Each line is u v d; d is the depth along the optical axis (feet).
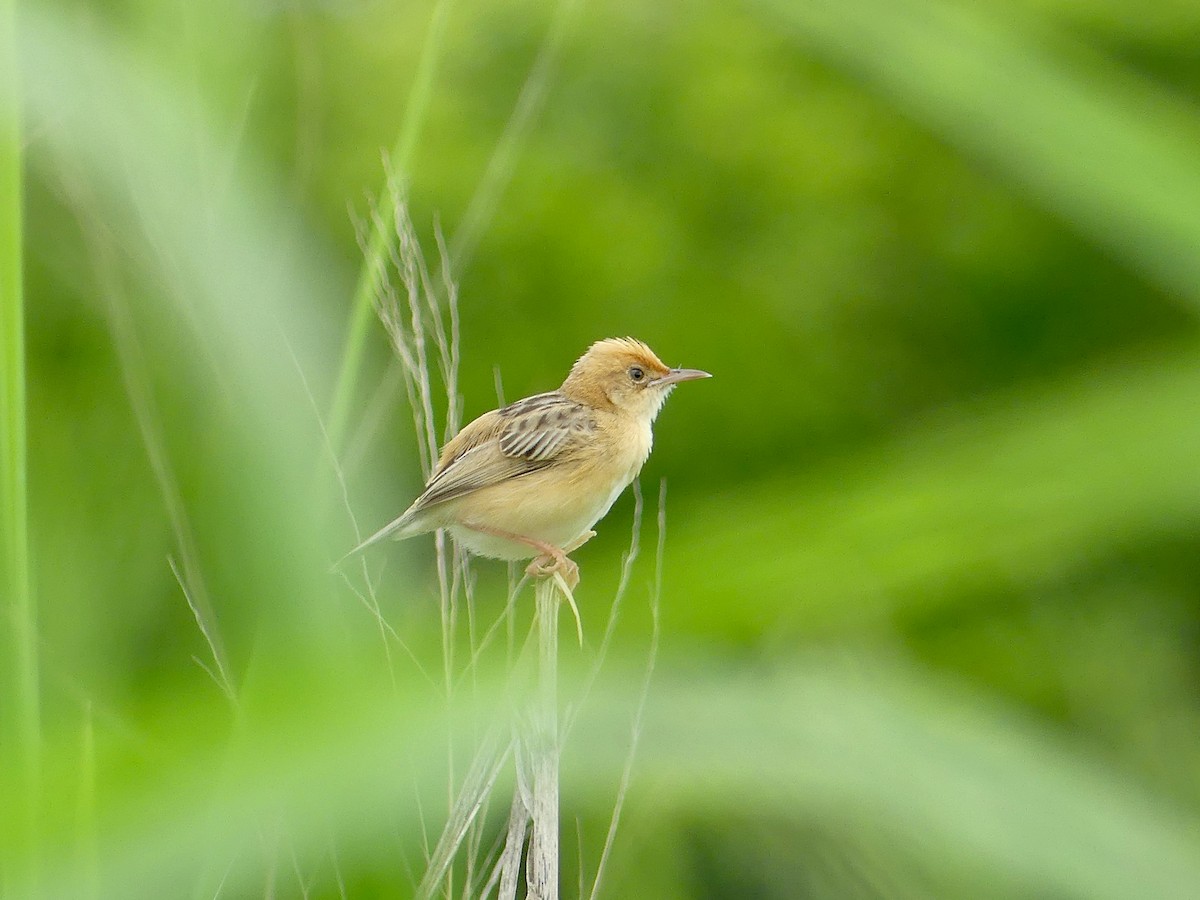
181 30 12.41
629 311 16.22
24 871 9.69
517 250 16.17
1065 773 11.23
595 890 13.46
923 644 15.99
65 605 14.73
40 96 12.35
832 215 16.30
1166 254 13.71
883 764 10.85
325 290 13.01
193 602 12.67
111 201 12.29
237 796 9.48
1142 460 13.47
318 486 11.81
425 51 14.75
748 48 16.31
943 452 14.82
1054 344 16.35
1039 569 15.71
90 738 10.32
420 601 14.28
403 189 14.74
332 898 11.00
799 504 14.84
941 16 14.69
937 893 14.94
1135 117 14.30
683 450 16.22
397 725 10.02
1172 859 10.84
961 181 16.31
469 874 12.89
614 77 16.28
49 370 15.06
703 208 16.30
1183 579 16.15
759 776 10.75
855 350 16.30
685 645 14.80
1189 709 16.07
